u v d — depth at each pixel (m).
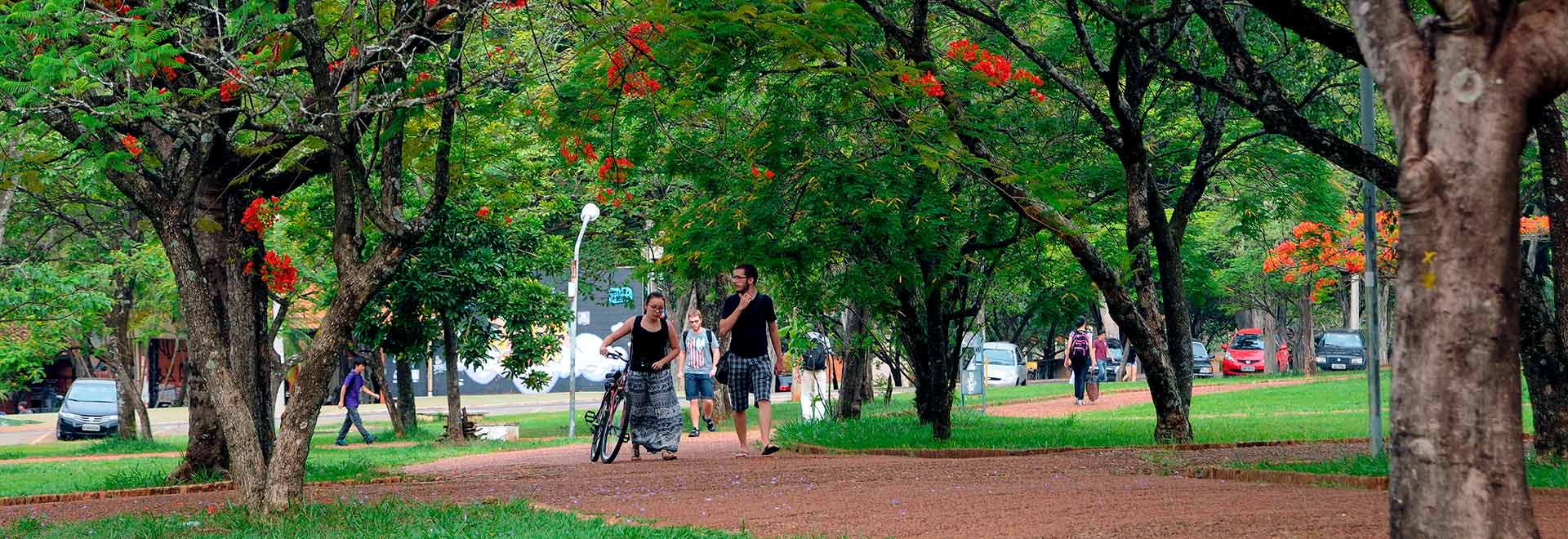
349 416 27.91
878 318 23.52
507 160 25.20
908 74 13.01
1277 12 10.08
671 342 16.30
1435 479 5.10
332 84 10.47
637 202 27.92
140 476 15.27
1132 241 17.31
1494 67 5.09
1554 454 13.31
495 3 10.77
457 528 8.51
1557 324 13.34
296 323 39.84
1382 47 5.39
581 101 12.80
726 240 16.28
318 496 11.66
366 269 9.76
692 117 14.38
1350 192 33.62
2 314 27.48
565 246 33.81
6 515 11.09
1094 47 18.56
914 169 15.55
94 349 34.84
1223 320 81.00
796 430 20.73
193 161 9.83
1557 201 13.26
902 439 18.59
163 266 30.05
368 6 10.91
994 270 19.98
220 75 10.52
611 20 11.05
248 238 14.27
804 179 15.34
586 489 11.83
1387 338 54.81
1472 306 5.08
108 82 9.84
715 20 11.70
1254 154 20.23
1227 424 22.17
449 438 27.50
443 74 10.59
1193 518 8.26
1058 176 14.34
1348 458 13.22
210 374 9.70
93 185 21.47
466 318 29.17
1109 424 23.23
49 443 36.16
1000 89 17.86
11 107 9.88
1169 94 19.78
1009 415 29.28
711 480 12.41
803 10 12.19
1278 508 8.77
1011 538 7.61
